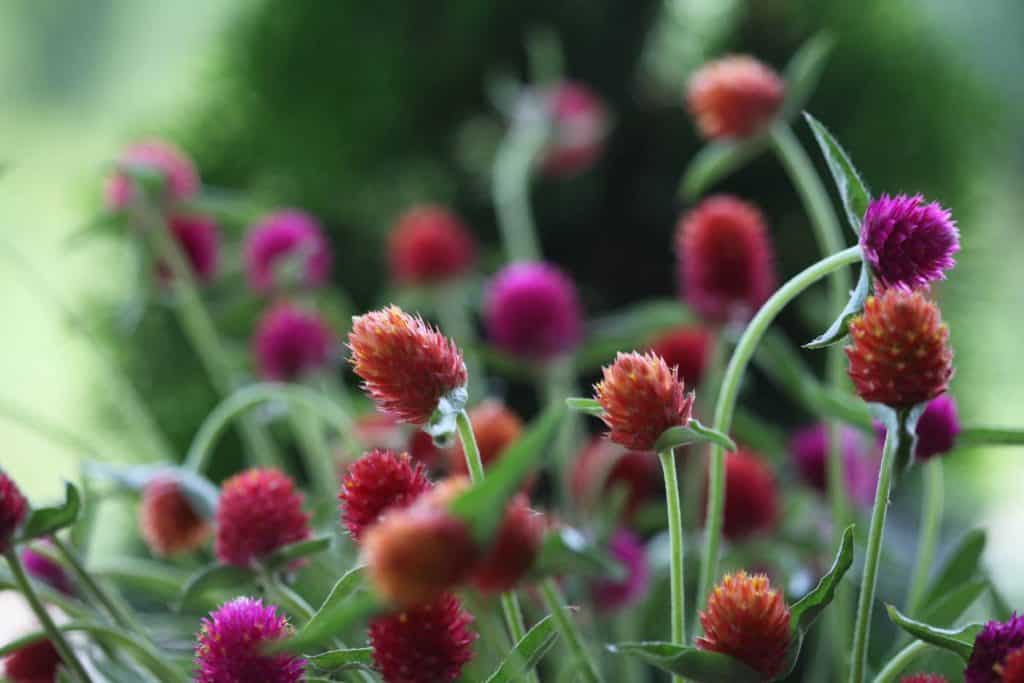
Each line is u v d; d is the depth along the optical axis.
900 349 0.74
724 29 1.96
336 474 1.04
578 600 0.96
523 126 1.56
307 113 1.95
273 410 1.13
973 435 0.83
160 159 1.19
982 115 1.89
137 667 0.87
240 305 1.28
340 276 1.90
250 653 0.76
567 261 1.95
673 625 0.77
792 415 1.71
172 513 0.93
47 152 4.64
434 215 1.45
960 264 1.75
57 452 3.21
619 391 0.75
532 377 1.17
